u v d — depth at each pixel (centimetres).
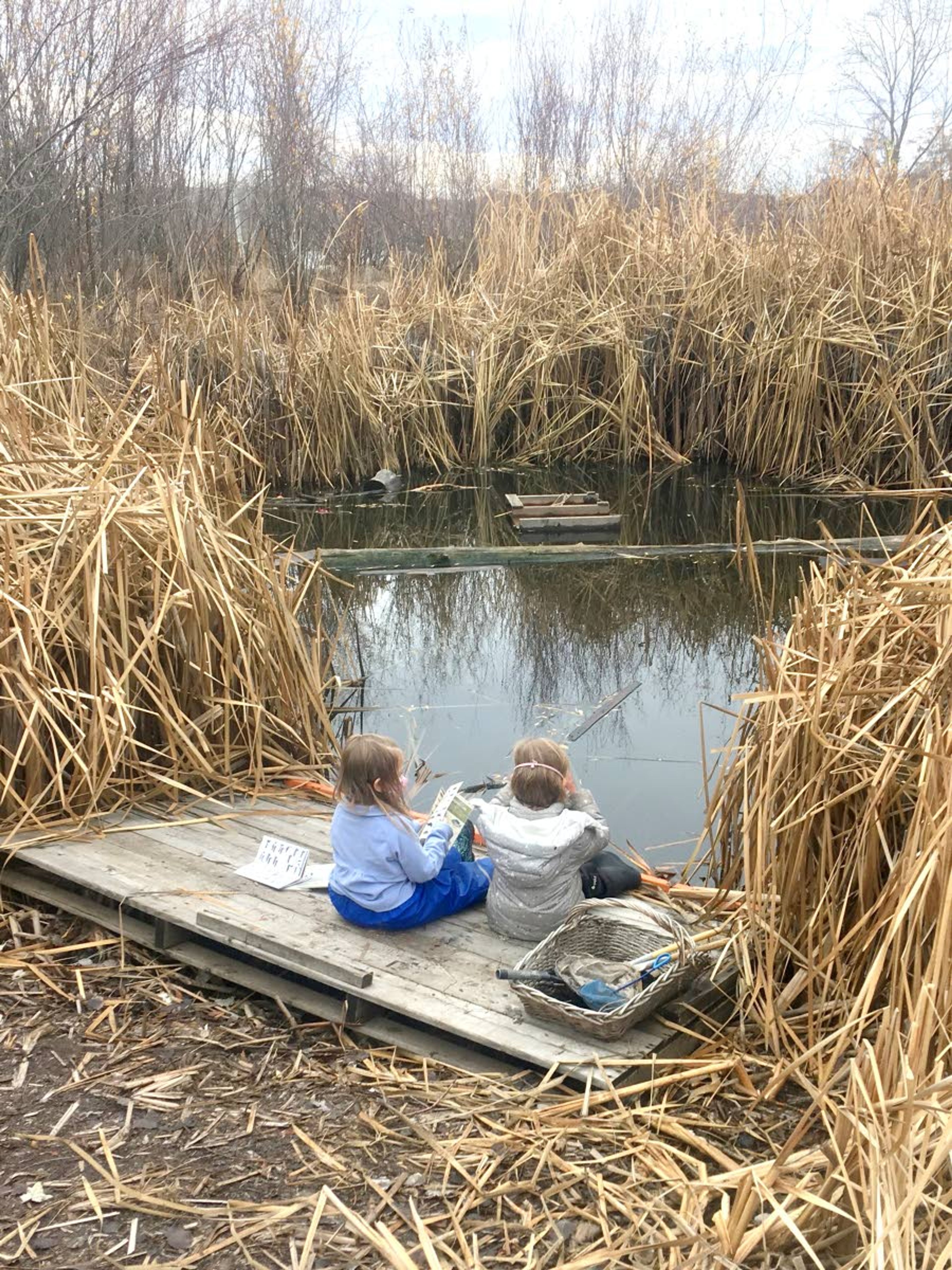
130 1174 327
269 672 598
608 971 389
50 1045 388
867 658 420
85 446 637
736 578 996
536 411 1453
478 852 504
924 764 369
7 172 1448
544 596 959
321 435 1338
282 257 1795
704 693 760
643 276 1488
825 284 1367
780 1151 307
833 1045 379
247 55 1783
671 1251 287
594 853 427
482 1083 367
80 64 1511
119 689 511
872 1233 254
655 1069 369
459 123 1962
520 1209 313
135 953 445
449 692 760
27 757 506
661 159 1922
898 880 374
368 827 426
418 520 1202
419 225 1945
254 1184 323
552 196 1711
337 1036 395
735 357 1413
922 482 1136
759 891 403
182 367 1300
